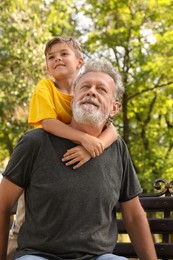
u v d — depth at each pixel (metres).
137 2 17.52
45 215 3.14
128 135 18.09
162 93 18.67
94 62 3.35
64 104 3.61
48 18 14.24
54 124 3.30
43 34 13.57
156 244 3.73
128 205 3.46
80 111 3.22
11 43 13.32
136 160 17.52
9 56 13.43
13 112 13.41
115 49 17.98
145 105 18.89
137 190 3.46
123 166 3.40
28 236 3.19
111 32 17.39
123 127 18.31
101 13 17.55
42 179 3.17
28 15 13.56
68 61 3.85
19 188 3.25
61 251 3.12
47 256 3.11
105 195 3.20
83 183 3.16
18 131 14.55
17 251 3.24
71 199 3.13
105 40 17.41
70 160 3.18
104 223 3.22
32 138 3.23
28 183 3.26
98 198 3.18
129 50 17.67
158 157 17.48
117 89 3.36
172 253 3.65
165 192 3.91
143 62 17.34
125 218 3.49
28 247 3.16
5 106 13.20
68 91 3.85
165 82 18.20
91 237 3.14
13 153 3.27
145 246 3.47
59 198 3.12
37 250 3.14
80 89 3.29
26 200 3.26
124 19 17.48
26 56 13.27
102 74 3.31
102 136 3.30
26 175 3.24
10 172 3.23
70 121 3.59
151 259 3.46
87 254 3.15
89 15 17.61
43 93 3.56
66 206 3.12
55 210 3.13
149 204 3.87
